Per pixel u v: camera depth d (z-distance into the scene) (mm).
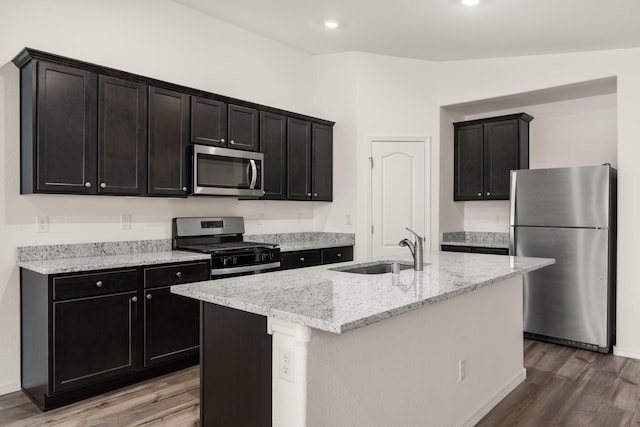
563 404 2723
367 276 2236
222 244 3816
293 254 3949
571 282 3832
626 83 3713
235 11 3742
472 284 2012
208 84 3900
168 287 3033
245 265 3496
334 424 1595
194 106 3455
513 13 3281
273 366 1603
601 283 3682
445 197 4887
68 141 2779
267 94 4402
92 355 2682
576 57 3996
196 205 3820
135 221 3424
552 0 3000
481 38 3871
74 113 2805
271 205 4473
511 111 4965
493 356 2738
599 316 3695
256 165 3857
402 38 4074
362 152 4633
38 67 2660
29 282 2771
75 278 2615
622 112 3705
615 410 2627
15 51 2848
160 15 3564
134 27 3408
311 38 4289
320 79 4836
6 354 2846
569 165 4625
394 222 4707
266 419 1642
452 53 4395
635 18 3178
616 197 3857
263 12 3730
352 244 4594
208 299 1748
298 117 4344
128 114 3061
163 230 3594
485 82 4520
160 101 3242
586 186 3750
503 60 4418
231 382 1793
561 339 3908
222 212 4012
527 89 4277
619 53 3768
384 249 4691
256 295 1743
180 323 3098
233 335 1784
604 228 3660
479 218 5203
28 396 2789
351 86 4656
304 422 1481
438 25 3666
